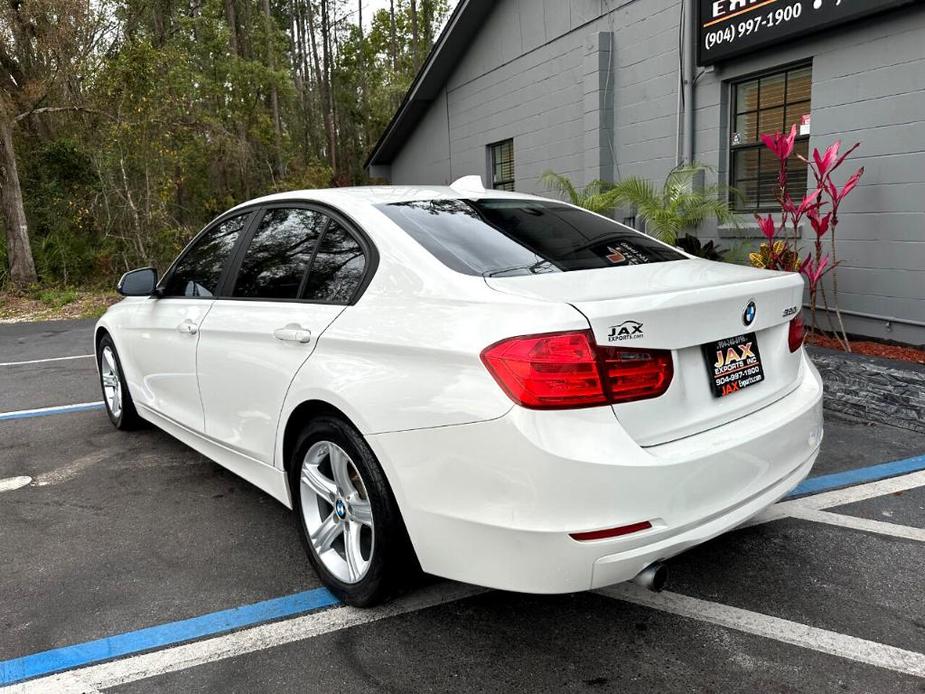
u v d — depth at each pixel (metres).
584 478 2.10
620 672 2.42
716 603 2.81
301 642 2.63
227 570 3.19
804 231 7.21
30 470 4.50
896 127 6.24
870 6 6.10
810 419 2.78
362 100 32.94
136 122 16.20
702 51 7.86
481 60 12.62
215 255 3.85
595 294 2.33
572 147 10.56
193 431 3.89
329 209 3.18
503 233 2.99
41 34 15.94
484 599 2.89
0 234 17.22
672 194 7.58
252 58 27.23
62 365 7.97
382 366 2.53
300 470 3.00
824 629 2.62
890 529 3.37
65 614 2.85
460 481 2.27
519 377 2.15
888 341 6.59
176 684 2.42
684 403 2.37
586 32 9.89
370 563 2.66
